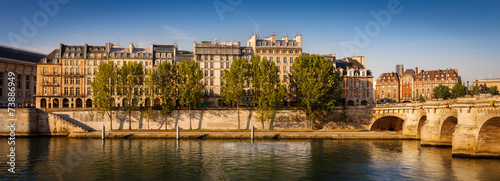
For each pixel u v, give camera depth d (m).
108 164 55.22
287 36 120.88
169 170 51.84
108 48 113.00
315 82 93.56
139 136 84.00
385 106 91.00
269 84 93.75
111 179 47.22
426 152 64.25
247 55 115.75
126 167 53.38
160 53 114.19
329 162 56.94
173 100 99.06
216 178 47.94
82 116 94.06
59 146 71.44
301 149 68.94
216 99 112.31
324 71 93.81
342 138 84.31
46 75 109.50
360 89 120.94
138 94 97.25
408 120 84.44
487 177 46.00
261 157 61.09
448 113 64.69
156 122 96.50
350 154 63.34
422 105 79.75
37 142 77.56
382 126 98.25
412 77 163.12
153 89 97.00
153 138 84.00
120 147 70.44
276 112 98.81
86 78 111.31
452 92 135.62
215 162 57.16
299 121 99.12
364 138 84.12
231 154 63.66
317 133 86.94
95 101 92.25
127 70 95.00
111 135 84.56
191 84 95.88
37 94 109.44
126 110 95.81
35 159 58.69
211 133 86.06
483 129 54.25
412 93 162.12
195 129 95.81
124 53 111.38
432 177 47.06
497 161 54.25
